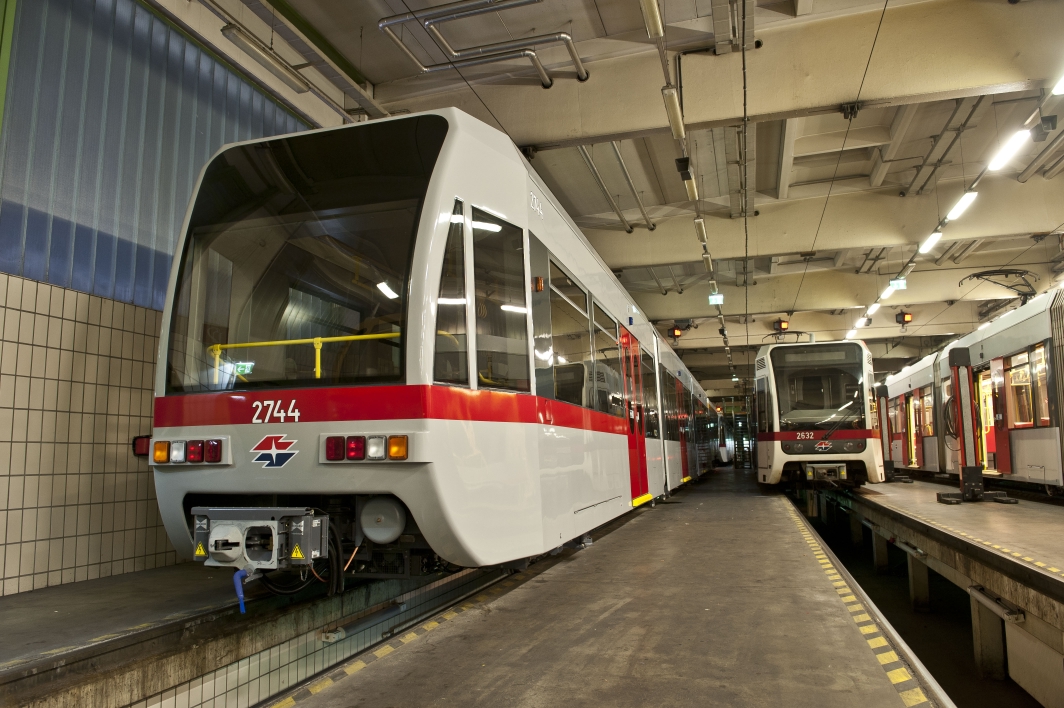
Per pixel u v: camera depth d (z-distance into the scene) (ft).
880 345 105.19
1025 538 23.73
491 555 13.61
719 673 11.31
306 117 28.37
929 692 10.34
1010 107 40.98
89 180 18.03
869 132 44.09
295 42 29.66
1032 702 22.26
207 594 14.24
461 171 14.25
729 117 33.53
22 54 16.57
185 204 21.33
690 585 18.02
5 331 15.15
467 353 13.70
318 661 13.35
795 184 53.42
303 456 12.79
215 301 14.28
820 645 12.70
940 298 72.49
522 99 35.86
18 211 16.07
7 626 11.43
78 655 9.46
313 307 13.65
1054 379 33.50
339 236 13.88
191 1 21.76
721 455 116.47
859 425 41.68
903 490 48.88
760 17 33.06
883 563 43.75
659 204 55.72
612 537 27.86
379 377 12.89
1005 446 39.88
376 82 36.81
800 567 20.16
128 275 18.94
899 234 53.01
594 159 45.75
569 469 18.15
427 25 29.68
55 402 16.12
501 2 28.71
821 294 75.36
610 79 34.94
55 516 15.80
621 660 12.08
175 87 21.36
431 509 12.49
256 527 12.34
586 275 22.22
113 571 17.04
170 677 10.36
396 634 14.57
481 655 12.55
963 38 31.55
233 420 13.25
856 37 32.48
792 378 43.24
